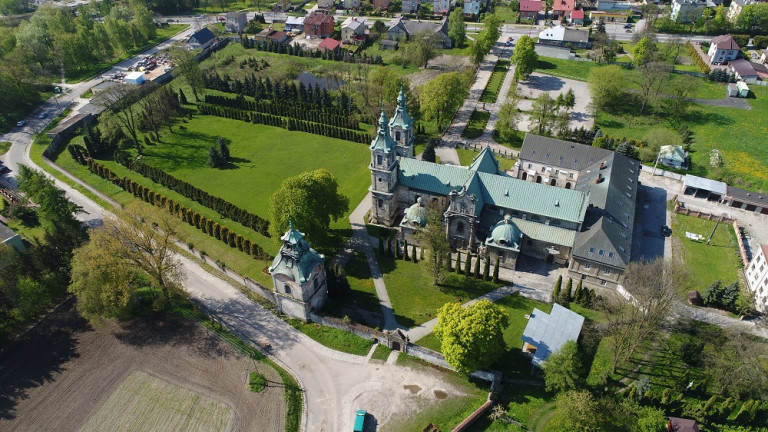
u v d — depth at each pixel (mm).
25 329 97688
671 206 128375
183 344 93688
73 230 109188
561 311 92688
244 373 88062
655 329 86562
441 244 99375
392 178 115812
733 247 114688
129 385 86438
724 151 151625
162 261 106000
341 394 84375
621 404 75688
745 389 78562
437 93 157500
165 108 166375
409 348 89812
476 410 79375
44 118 177500
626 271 97812
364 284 106875
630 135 161125
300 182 108750
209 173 146625
